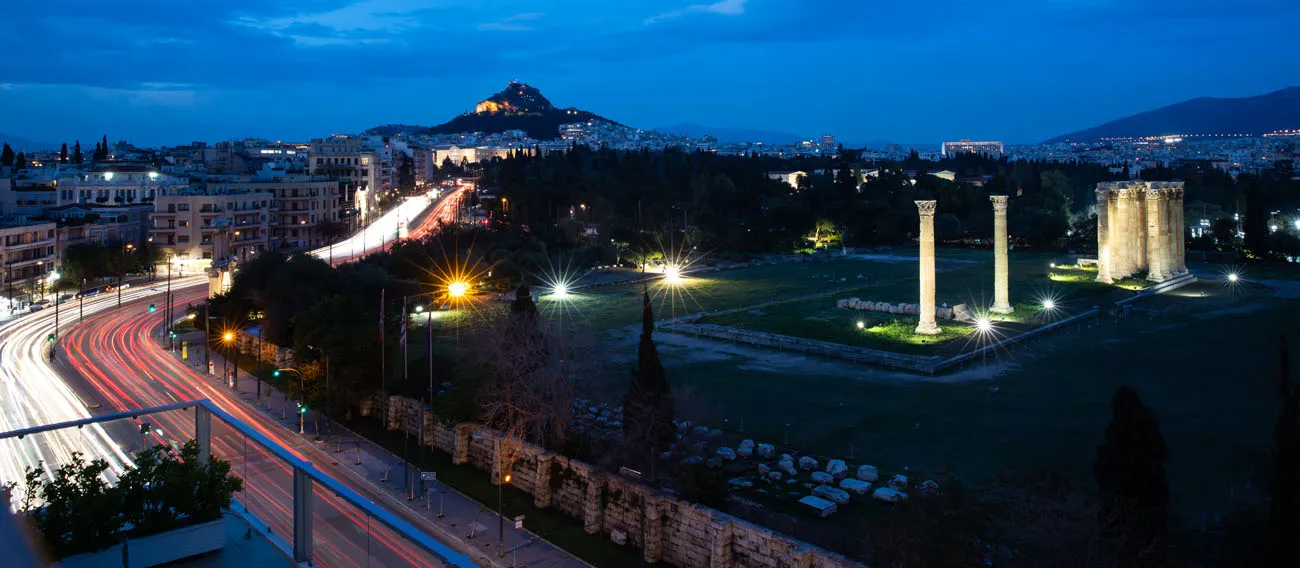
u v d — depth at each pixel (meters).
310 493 30.52
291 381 78.81
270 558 30.52
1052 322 112.38
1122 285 142.38
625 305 134.25
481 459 63.53
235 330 106.75
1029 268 176.25
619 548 50.53
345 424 75.75
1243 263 174.12
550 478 56.50
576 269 170.62
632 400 57.72
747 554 43.97
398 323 100.19
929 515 40.34
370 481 61.22
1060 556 36.50
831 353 97.56
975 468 58.53
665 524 48.50
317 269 114.44
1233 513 46.28
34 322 123.50
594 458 56.84
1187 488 53.25
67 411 77.12
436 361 75.94
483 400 65.31
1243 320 112.06
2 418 74.00
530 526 53.56
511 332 67.00
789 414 73.19
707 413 70.38
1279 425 36.00
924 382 83.94
